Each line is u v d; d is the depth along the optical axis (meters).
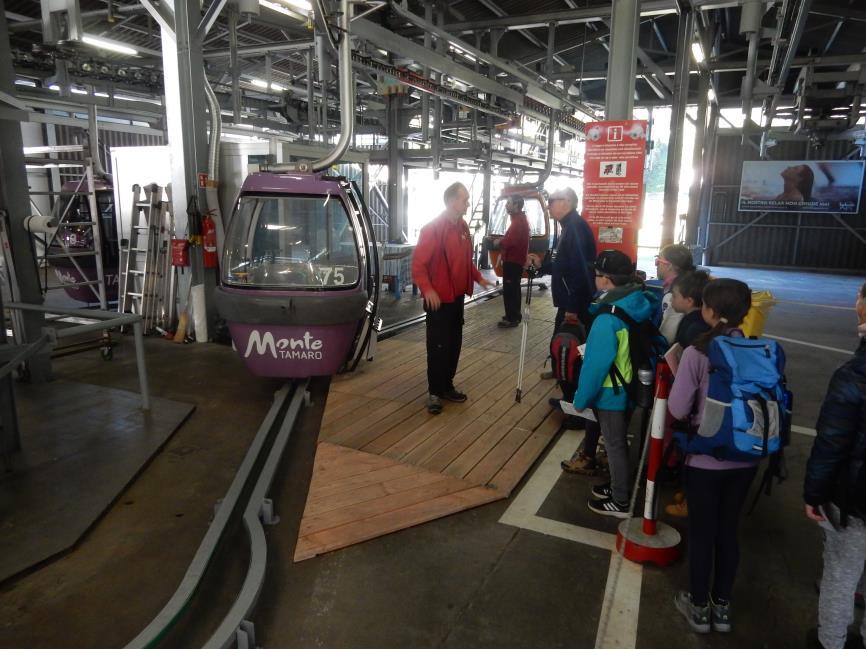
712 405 2.29
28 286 5.57
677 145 8.85
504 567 2.93
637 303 3.15
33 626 2.50
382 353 6.80
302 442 4.43
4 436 3.83
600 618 2.57
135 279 7.98
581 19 9.91
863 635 2.32
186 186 7.14
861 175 17.78
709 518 2.42
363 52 7.75
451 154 14.37
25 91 10.35
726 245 19.72
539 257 5.13
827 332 8.88
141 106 12.09
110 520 3.37
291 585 2.78
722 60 13.74
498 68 11.09
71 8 6.95
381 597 2.70
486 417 4.80
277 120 17.44
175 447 4.34
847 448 2.04
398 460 4.00
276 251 5.27
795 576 2.91
